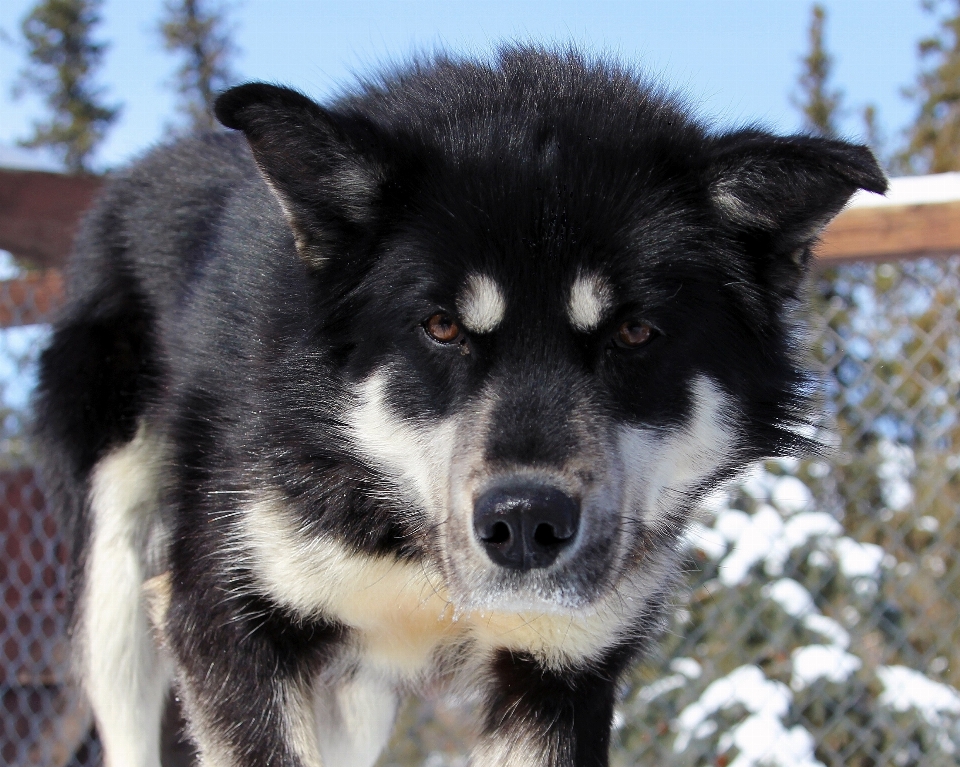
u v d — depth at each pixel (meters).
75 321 1.21
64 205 1.34
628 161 0.99
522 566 0.92
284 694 1.03
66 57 6.86
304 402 1.01
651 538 1.03
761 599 1.41
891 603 1.42
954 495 1.50
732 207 1.00
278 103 0.96
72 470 1.19
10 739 1.42
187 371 1.08
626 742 1.44
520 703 1.05
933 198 1.26
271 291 1.03
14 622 1.44
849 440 1.40
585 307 0.95
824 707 1.40
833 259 1.28
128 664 1.14
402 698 1.19
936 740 1.38
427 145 1.00
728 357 1.01
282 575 1.02
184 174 1.20
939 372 1.51
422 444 0.98
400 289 0.97
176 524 1.06
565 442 0.93
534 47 1.08
